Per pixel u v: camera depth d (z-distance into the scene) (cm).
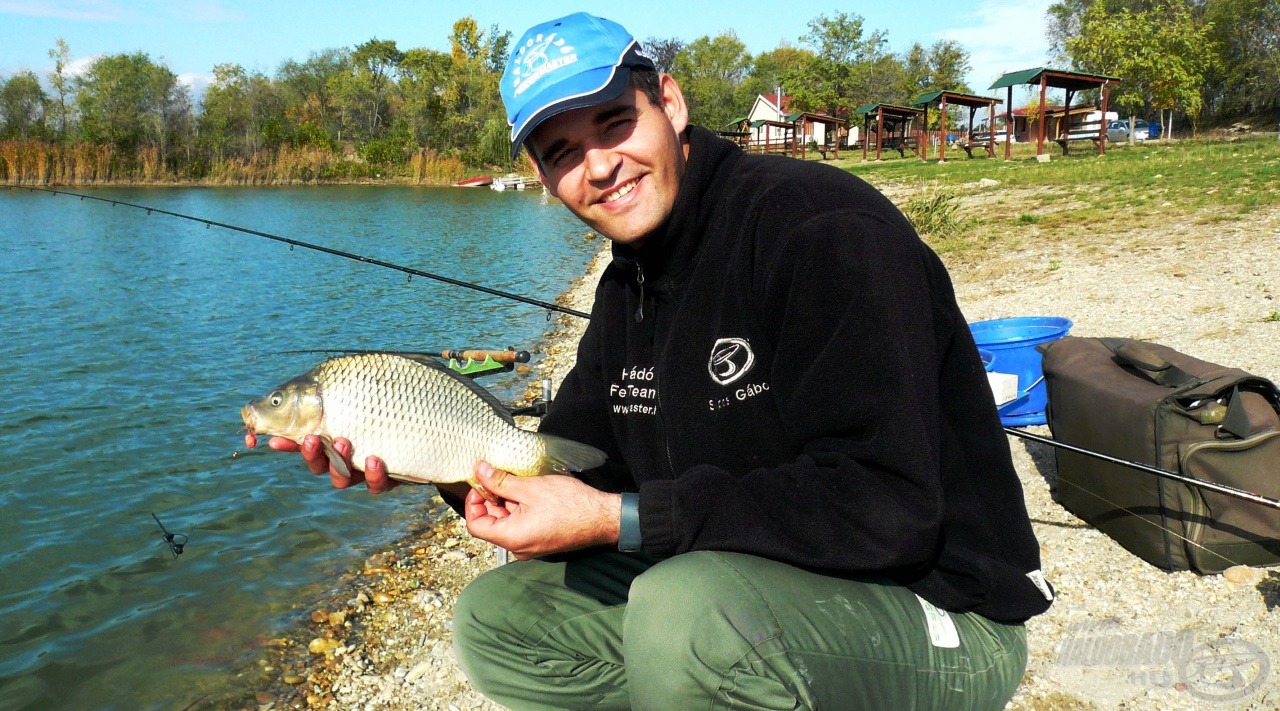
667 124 231
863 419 191
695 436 227
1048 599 216
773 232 209
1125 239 1290
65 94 6831
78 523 642
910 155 4650
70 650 476
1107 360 479
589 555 260
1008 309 995
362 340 1280
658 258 235
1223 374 412
